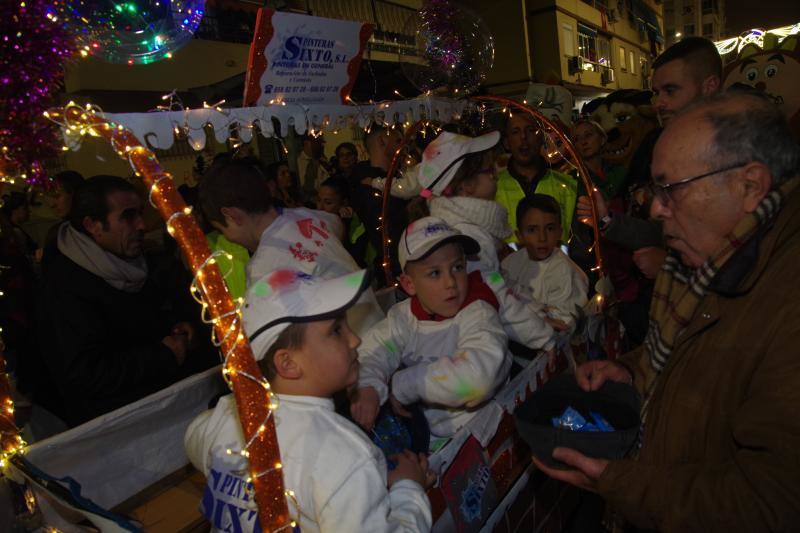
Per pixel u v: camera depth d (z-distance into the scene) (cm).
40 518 110
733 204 104
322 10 1000
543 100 456
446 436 168
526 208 232
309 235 177
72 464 155
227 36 876
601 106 412
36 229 566
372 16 1122
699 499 97
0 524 109
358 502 92
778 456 87
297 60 193
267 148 739
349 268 179
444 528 124
